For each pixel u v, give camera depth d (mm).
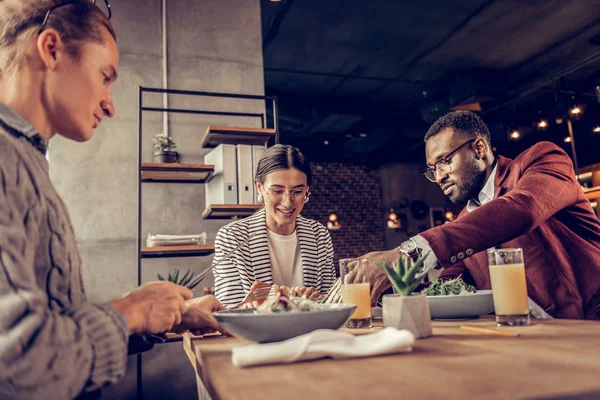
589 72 7098
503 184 1620
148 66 3510
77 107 814
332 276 2045
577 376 524
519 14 5410
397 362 660
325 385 538
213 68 3680
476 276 1678
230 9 3824
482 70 6871
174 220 3365
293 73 6883
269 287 1477
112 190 3244
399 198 11656
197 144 3539
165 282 932
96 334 635
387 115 8789
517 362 619
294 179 1855
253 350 700
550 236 1479
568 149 8953
